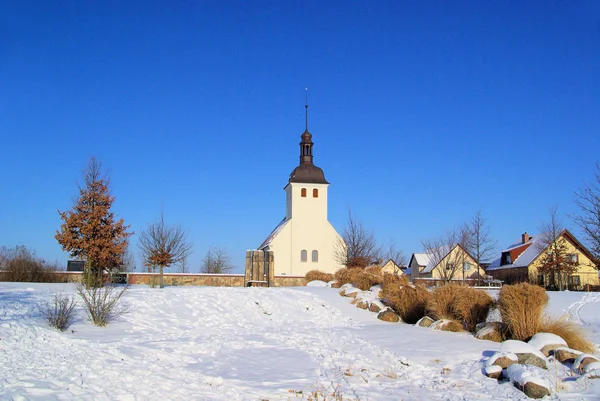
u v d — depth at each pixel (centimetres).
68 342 1511
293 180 6291
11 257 4025
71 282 3503
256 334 1925
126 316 2039
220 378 1193
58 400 923
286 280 4372
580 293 2955
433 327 1942
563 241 5578
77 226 3095
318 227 6262
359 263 4894
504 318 1681
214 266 8550
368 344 1655
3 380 1019
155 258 3631
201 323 2153
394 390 1141
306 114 6525
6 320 1694
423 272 6688
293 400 1052
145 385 1089
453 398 1072
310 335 1881
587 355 1273
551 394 1081
